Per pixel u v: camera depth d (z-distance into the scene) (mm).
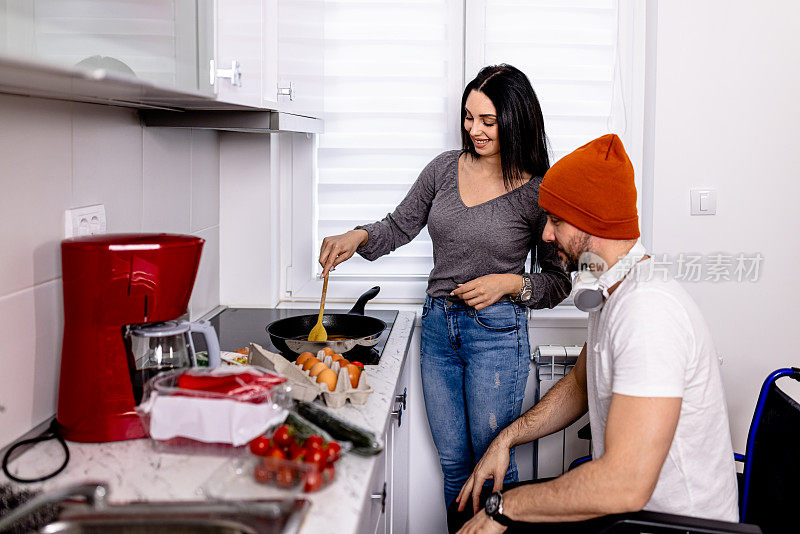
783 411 1554
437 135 2371
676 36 2266
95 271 1168
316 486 1047
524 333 1988
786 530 1464
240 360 1630
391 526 1723
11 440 1226
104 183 1528
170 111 1699
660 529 1210
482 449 2020
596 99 2342
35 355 1291
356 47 2342
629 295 1298
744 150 2301
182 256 1227
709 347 1331
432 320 2043
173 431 1139
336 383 1424
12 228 1209
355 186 2404
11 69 734
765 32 2258
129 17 1073
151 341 1255
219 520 931
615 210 1322
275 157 2352
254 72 1496
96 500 921
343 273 2445
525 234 1952
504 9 2312
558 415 1661
